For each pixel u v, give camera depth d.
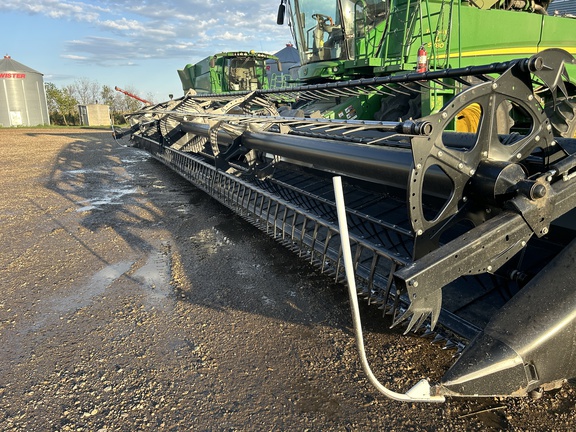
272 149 4.58
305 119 3.34
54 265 4.40
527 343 1.89
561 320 1.94
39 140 20.06
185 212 6.30
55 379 2.62
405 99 5.84
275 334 3.04
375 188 4.37
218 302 3.53
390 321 3.12
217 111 5.80
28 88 36.72
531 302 2.03
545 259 2.72
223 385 2.54
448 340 2.42
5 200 7.27
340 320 3.18
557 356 1.95
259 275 4.03
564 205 2.25
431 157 2.02
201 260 4.44
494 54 6.58
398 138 3.39
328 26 7.00
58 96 42.38
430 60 5.69
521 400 2.33
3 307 3.53
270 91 5.41
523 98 2.25
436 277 1.86
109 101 52.78
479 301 2.70
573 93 2.48
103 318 3.33
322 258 3.44
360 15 6.32
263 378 2.59
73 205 6.86
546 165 2.43
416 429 2.17
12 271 4.26
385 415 2.27
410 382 2.50
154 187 8.21
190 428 2.21
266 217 4.43
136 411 2.34
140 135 11.41
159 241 5.05
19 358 2.84
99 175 9.70
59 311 3.45
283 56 24.27
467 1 6.36
